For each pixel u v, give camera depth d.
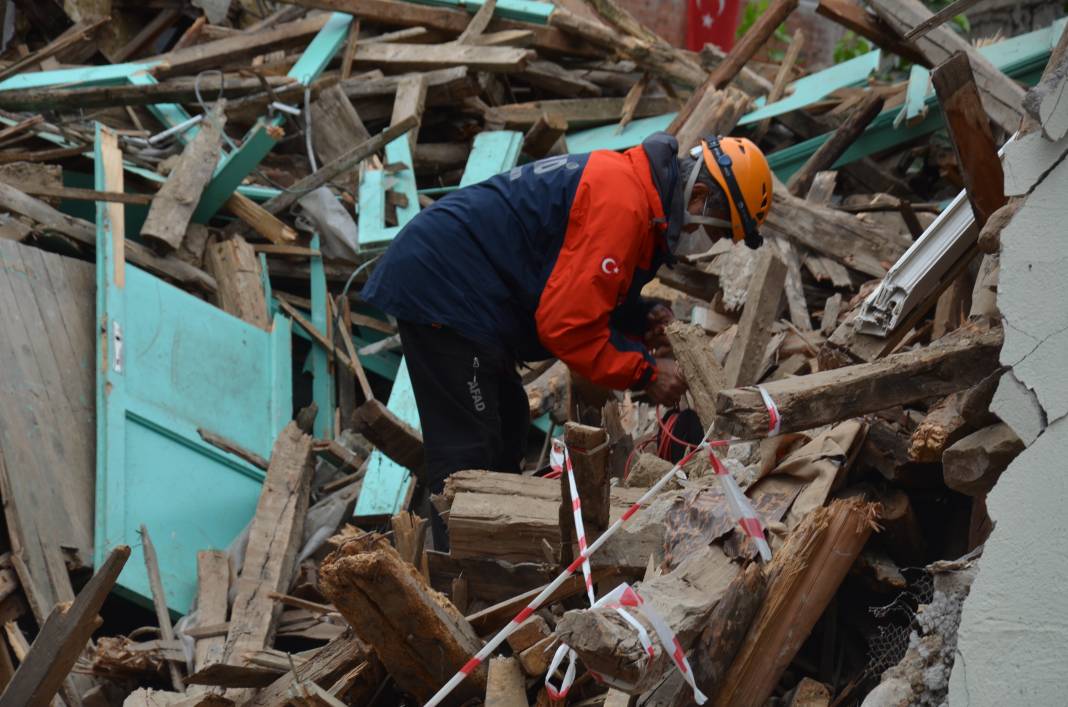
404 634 9.35
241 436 18.38
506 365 13.33
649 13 40.31
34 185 20.17
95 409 16.86
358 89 25.59
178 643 13.05
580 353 12.49
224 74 25.45
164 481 16.50
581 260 12.20
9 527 14.16
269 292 21.28
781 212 18.70
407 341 13.09
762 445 10.34
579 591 10.12
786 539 9.02
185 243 20.97
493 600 10.98
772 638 8.31
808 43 40.94
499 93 27.09
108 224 18.95
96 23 26.59
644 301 14.55
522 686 9.10
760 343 14.63
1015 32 24.94
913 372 8.95
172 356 17.97
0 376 15.69
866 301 10.64
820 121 24.73
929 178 23.72
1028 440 7.32
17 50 28.69
